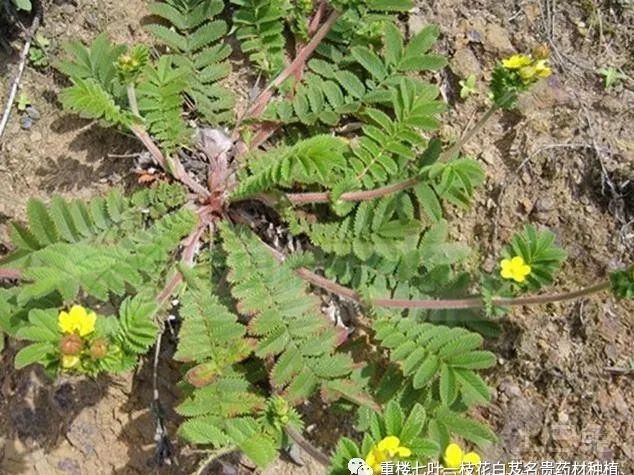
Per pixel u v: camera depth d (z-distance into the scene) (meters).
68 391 0.49
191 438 0.41
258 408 0.44
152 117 0.49
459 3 0.54
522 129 0.52
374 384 0.48
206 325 0.45
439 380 0.45
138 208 0.48
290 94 0.52
